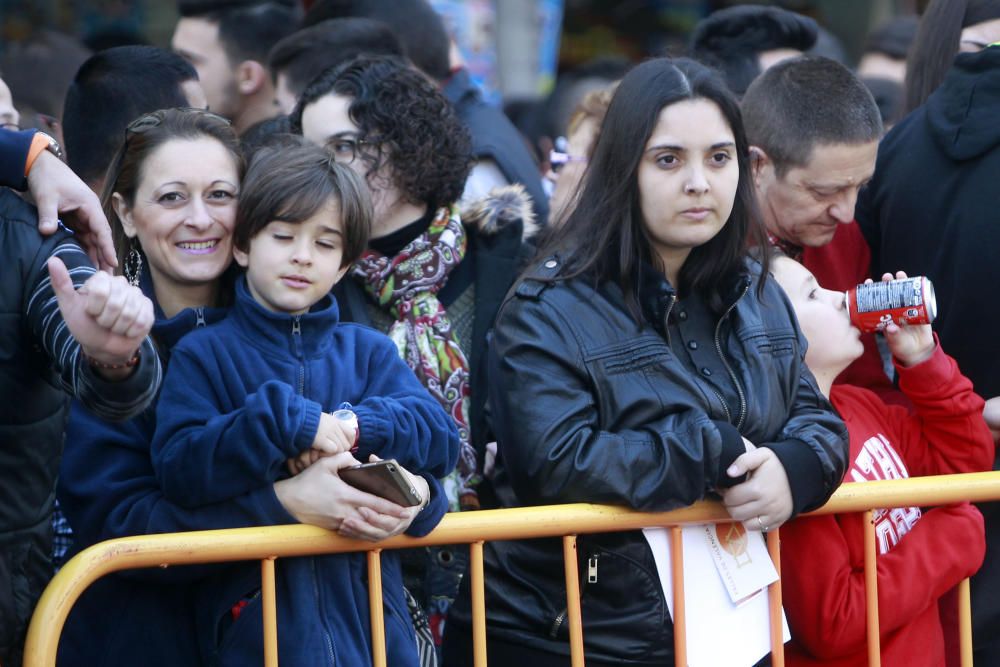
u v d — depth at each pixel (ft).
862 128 36.11
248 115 53.98
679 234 30.86
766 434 31.35
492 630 31.83
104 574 27.27
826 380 34.47
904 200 38.45
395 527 28.04
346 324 30.81
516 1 84.48
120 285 23.50
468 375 36.11
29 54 51.08
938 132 37.70
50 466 27.84
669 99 30.83
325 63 45.21
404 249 36.01
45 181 27.48
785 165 36.65
